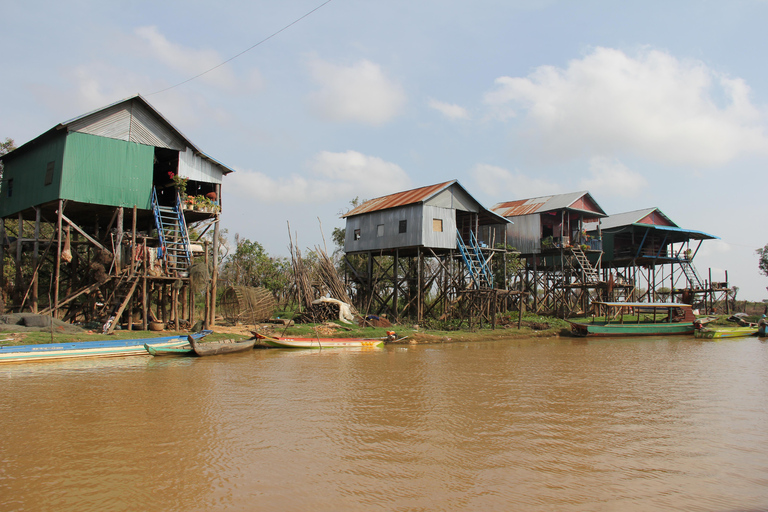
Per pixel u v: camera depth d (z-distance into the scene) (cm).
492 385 1537
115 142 2258
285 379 1561
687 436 1052
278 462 859
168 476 791
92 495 720
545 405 1294
